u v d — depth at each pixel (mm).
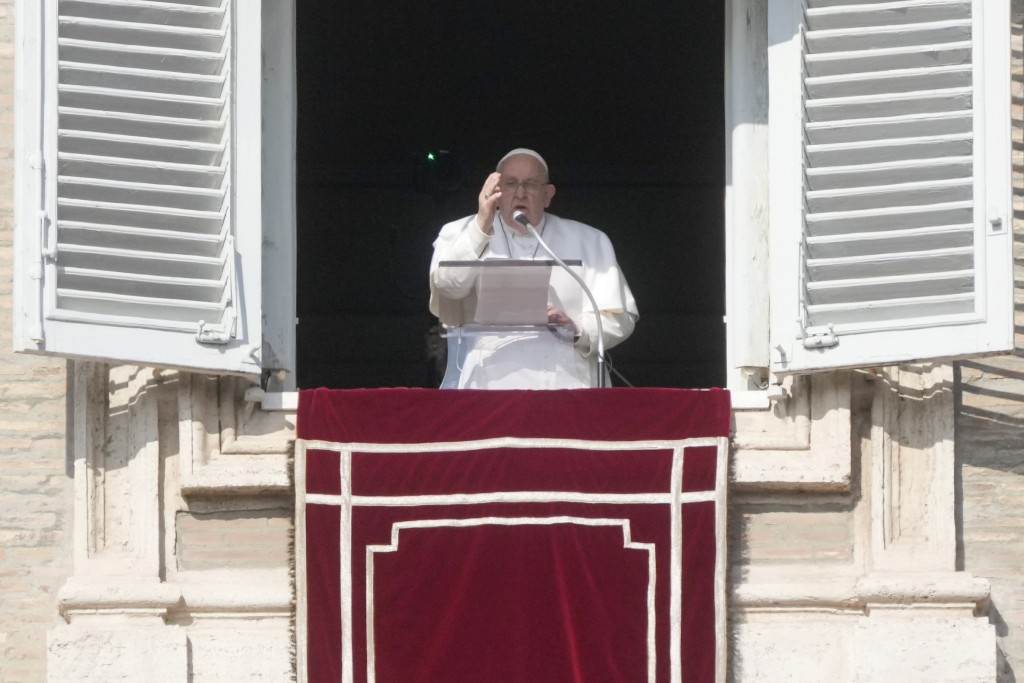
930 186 31703
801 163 31906
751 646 30922
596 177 60125
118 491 31672
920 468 32000
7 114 33531
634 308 34156
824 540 31641
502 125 59531
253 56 32281
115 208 31234
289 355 32812
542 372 32625
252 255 31703
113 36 31812
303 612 30578
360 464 30938
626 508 30766
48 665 30547
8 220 33250
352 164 59031
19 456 32125
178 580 31266
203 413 31672
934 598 31047
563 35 56188
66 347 30547
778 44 32438
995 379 32688
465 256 32938
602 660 30219
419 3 54906
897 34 32188
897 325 31328
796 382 32094
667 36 56094
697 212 60438
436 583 30594
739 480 31297
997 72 31844
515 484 30844
